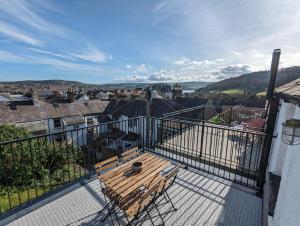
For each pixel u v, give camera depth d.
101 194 2.98
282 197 1.86
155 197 2.38
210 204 2.77
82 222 2.40
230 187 3.22
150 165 2.89
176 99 22.47
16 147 5.85
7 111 19.50
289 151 1.97
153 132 5.34
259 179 3.15
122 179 2.46
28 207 2.64
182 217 2.49
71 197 2.90
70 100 26.28
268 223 2.20
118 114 22.94
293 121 1.63
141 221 2.42
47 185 5.24
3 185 4.98
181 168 3.93
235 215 2.53
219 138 5.77
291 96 1.63
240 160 4.26
